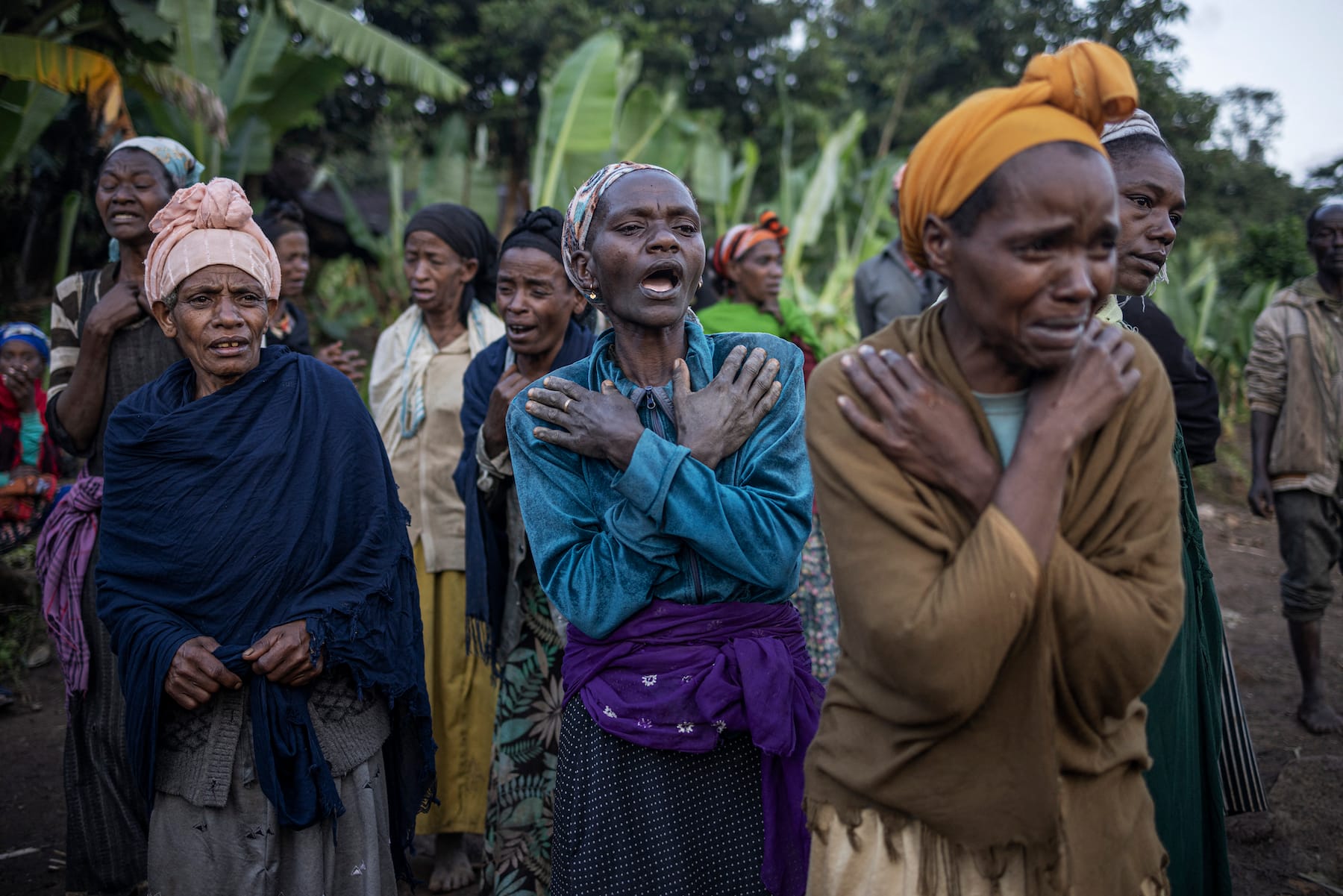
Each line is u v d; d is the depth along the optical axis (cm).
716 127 1582
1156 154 202
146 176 287
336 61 1025
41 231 1284
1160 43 1927
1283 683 471
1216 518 866
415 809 244
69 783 266
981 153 125
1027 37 2041
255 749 210
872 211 1368
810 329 466
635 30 1716
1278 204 2631
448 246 348
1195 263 1611
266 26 1008
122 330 277
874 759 147
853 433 142
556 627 257
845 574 140
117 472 222
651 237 190
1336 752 382
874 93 2264
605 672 191
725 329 448
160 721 214
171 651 210
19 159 907
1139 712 155
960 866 144
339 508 227
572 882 190
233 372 224
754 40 1909
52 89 864
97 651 267
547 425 197
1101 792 145
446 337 355
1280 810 329
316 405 230
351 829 223
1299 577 409
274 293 231
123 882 268
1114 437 137
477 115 1673
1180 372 247
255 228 229
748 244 478
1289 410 409
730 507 180
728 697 184
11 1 735
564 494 195
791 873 189
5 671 493
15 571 539
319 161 1683
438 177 1216
